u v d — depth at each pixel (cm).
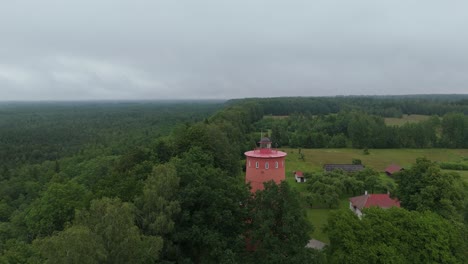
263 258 2936
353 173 8094
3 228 5150
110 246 2277
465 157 11712
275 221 3045
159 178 3216
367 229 3027
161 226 2850
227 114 12481
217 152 6222
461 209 3934
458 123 13538
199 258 3231
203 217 3162
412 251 2942
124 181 3853
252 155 3975
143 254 2422
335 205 6103
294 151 13125
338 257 2931
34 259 3130
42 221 3969
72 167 9038
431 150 13225
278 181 3950
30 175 9006
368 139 13800
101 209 2475
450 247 3027
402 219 3128
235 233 3206
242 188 3378
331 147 14088
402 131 13838
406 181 4166
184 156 5125
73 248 2006
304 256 2780
